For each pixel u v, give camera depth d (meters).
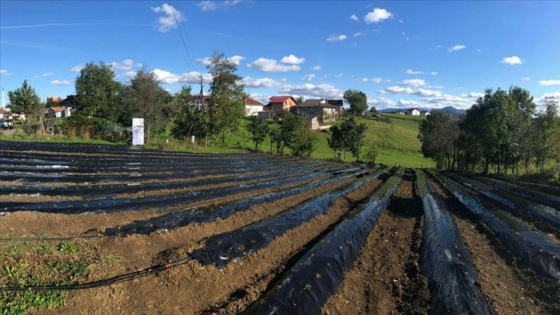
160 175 17.66
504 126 31.42
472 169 39.25
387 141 67.25
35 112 39.62
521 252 8.97
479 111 33.78
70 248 7.20
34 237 7.48
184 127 40.62
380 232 11.26
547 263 8.07
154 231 8.95
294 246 9.44
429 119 47.47
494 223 11.70
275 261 8.35
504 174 33.38
